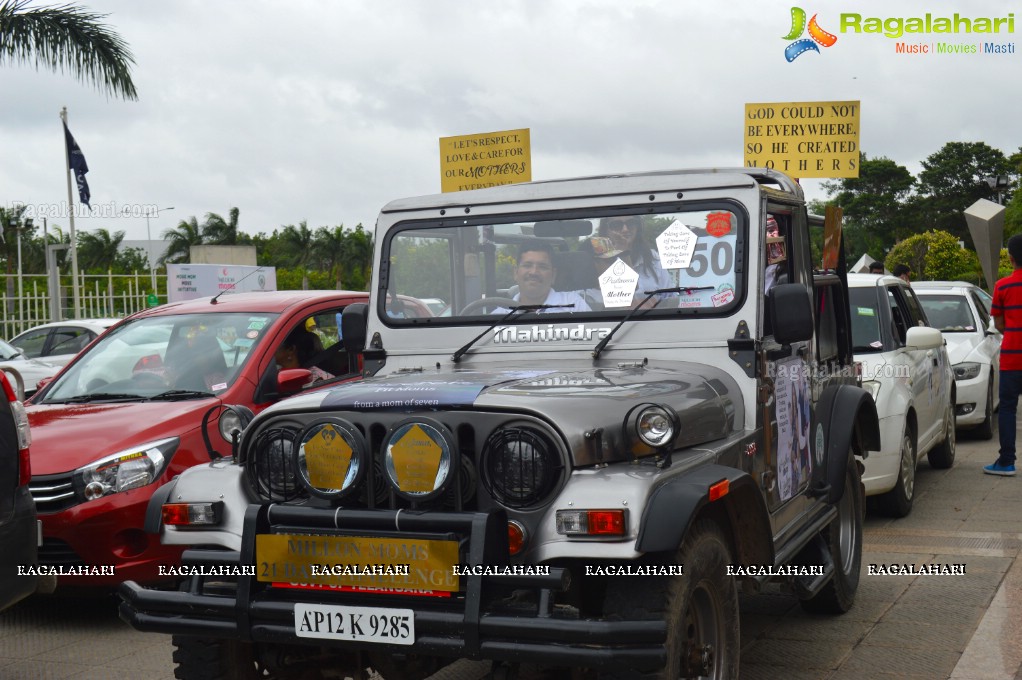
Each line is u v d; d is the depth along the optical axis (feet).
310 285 158.61
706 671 11.89
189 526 12.57
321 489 11.63
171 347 23.36
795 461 15.74
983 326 39.83
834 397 17.87
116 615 20.31
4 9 49.85
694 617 12.02
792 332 13.75
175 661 12.96
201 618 12.01
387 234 16.44
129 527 19.01
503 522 11.12
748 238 14.25
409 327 15.96
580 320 14.89
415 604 11.16
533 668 12.23
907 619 18.03
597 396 11.89
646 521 10.68
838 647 16.67
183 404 21.03
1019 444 37.29
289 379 22.18
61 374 23.76
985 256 52.16
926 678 15.16
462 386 12.08
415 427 11.19
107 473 19.01
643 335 14.56
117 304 82.74
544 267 15.35
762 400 14.15
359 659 12.99
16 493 15.62
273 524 11.87
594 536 10.73
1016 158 286.46
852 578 18.71
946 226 334.24
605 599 11.34
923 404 27.76
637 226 14.87
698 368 14.02
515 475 11.17
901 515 25.80
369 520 11.30
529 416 11.25
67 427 20.10
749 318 14.08
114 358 23.58
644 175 15.23
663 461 11.37
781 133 26.73
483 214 15.81
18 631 19.27
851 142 26.32
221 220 159.33
